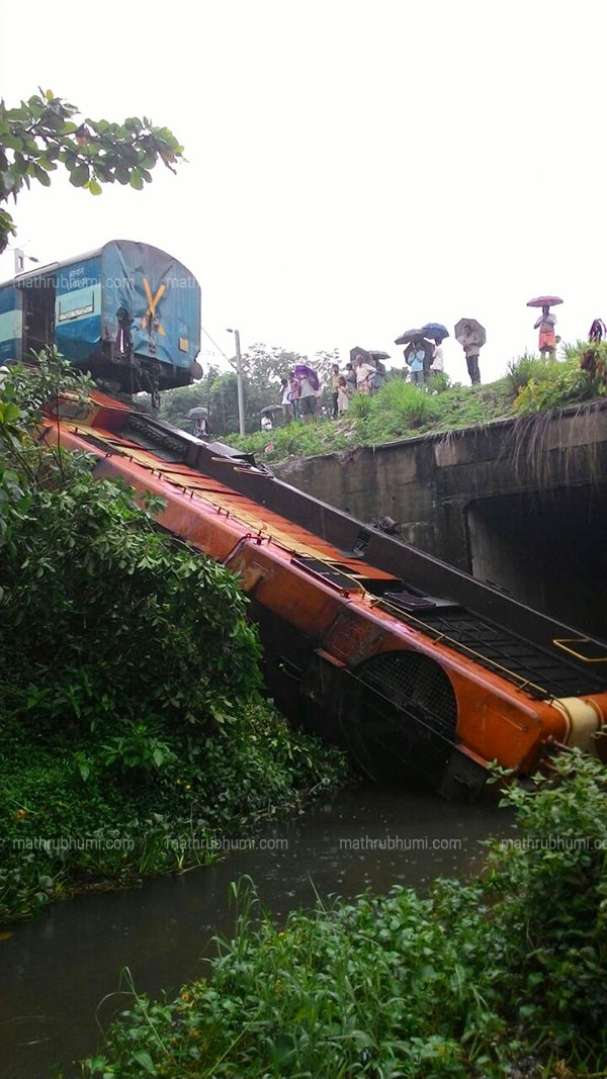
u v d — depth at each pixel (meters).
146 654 8.37
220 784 8.22
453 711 9.31
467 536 13.88
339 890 6.20
